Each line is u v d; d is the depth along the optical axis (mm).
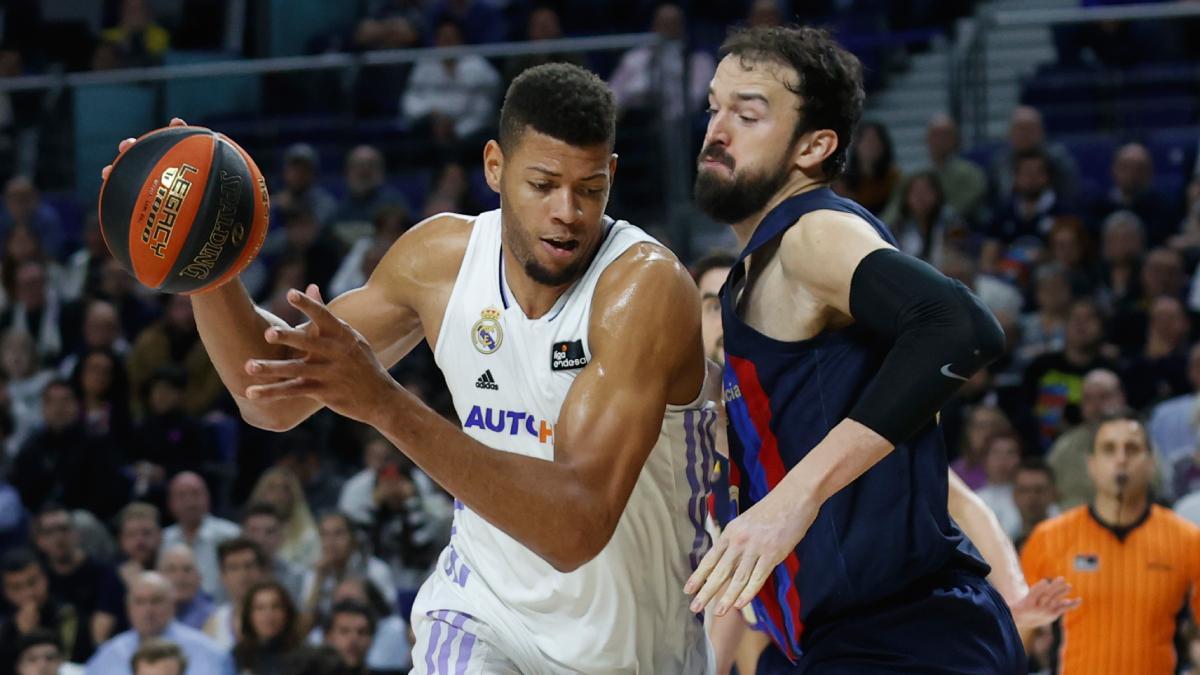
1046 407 16406
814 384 6094
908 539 6051
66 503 17500
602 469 5707
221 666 13961
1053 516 14219
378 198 21125
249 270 20672
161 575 14602
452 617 6508
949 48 22531
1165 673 11398
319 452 17547
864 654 6152
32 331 20859
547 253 5961
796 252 5953
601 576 6348
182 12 26562
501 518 5379
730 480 6586
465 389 6445
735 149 6223
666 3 24734
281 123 22797
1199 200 19328
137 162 5773
